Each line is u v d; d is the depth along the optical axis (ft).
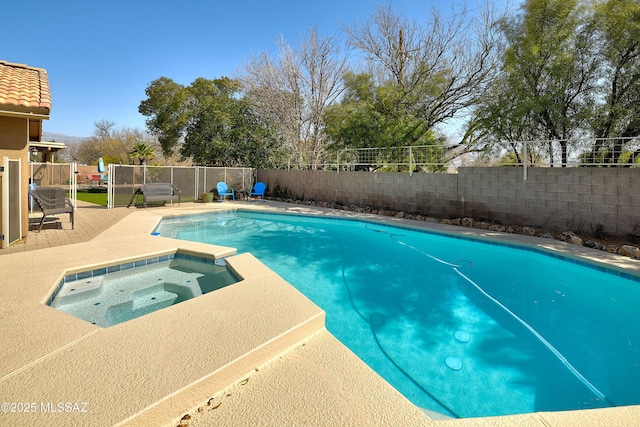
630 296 16.61
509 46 33.53
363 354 11.45
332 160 51.83
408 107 46.91
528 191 26.73
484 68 44.80
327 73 61.67
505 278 19.25
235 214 41.81
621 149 26.91
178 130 69.05
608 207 22.45
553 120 29.35
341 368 7.89
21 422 5.61
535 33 29.84
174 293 14.88
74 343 8.30
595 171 23.03
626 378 10.23
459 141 48.03
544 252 21.61
